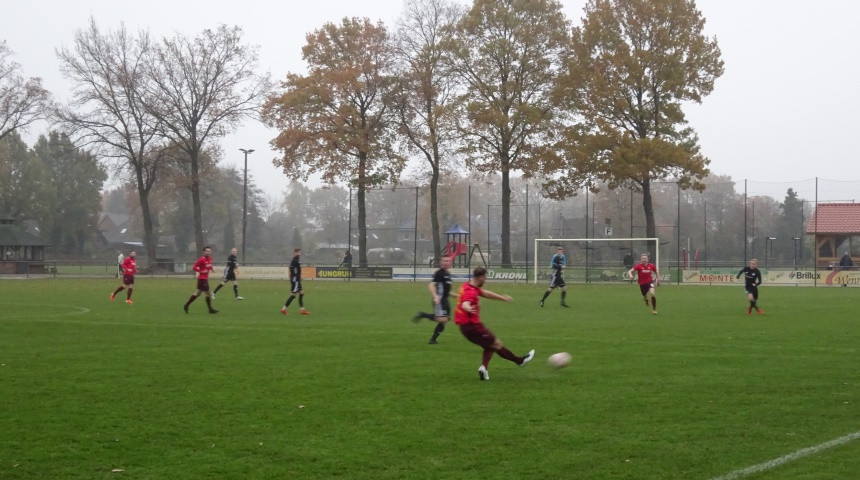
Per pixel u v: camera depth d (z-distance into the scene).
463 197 103.38
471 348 15.36
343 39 56.28
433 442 8.05
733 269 45.81
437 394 10.54
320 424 8.84
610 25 49.78
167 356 14.14
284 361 13.54
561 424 8.80
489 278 49.75
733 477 6.93
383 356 14.20
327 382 11.43
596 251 66.06
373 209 115.56
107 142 61.16
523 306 27.23
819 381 11.42
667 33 48.50
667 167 48.38
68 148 61.84
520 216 110.06
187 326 19.62
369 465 7.30
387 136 56.28
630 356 14.09
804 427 8.67
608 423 8.85
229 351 14.86
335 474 7.04
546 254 61.97
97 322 20.59
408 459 7.48
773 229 75.44
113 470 7.16
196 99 60.91
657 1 48.47
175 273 61.59
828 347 15.33
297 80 54.25
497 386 11.12
